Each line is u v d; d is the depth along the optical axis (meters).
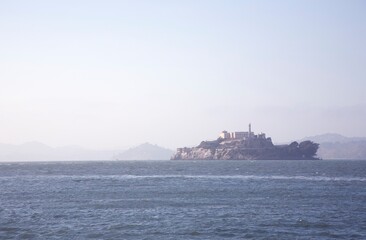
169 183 140.50
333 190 113.88
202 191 111.31
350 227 63.34
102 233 59.72
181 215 72.69
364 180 152.75
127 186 128.50
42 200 93.19
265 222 66.69
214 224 65.19
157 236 58.00
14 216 72.44
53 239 56.66
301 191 111.00
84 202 89.12
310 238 57.09
